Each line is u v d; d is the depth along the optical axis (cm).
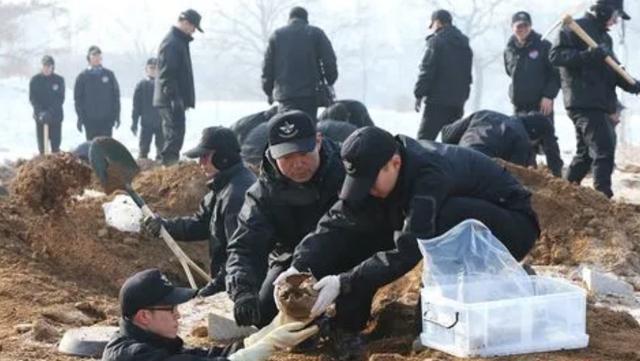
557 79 1953
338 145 880
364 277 802
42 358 854
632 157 3059
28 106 4759
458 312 799
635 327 913
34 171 1241
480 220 843
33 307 1001
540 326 810
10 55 6019
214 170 1048
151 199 1402
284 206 872
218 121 4866
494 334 800
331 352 869
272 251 916
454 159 844
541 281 840
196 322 972
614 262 1213
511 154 1396
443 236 820
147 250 1255
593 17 1622
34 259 1165
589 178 2145
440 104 1930
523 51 1953
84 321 972
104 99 2709
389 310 932
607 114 1619
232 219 1033
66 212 1243
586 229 1266
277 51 1864
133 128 2739
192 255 1293
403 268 806
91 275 1183
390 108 7212
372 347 861
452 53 1922
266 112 1872
